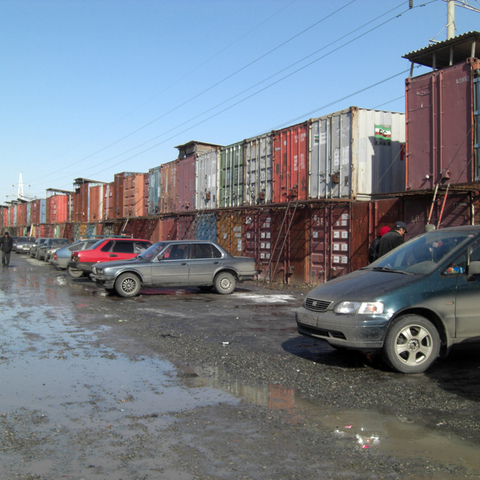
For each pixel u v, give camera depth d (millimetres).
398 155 15680
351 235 14695
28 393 4695
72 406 4324
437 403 4453
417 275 5734
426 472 3105
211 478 3025
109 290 13922
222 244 21797
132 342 7066
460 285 5664
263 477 3039
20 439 3598
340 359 6125
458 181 11320
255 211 19406
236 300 12406
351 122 14977
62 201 49094
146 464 3207
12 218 73875
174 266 13273
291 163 17516
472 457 3320
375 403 4453
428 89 12148
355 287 5852
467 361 6098
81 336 7496
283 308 10898
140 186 32344
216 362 5926
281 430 3795
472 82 11094
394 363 5418
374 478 3027
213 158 23141
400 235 8750
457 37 11867
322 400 4535
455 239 6094
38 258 31969
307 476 3049
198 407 4316
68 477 3029
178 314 9828
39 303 11406
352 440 3609
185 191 25938
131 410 4230
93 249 16891
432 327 5527
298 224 16906
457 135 11398
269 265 18312
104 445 3500
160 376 5301
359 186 14992
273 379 5219
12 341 7105
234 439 3617
